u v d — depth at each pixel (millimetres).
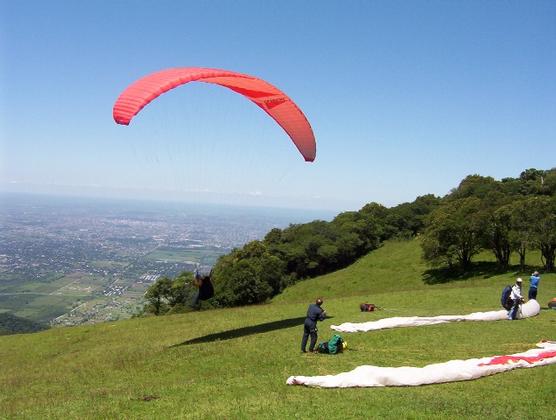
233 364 15758
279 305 32469
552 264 44938
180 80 16422
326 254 78250
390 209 97375
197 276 19328
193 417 10430
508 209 48719
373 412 10312
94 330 29844
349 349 16719
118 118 15148
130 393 13078
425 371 12727
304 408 10688
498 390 12023
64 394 14641
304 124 20750
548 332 18719
